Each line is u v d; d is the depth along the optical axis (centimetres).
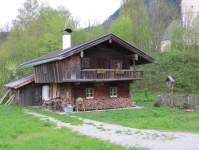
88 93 1895
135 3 3806
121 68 1980
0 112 1600
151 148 683
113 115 1503
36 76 2192
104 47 1912
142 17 3556
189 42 3003
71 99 1778
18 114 1559
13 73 3186
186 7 3378
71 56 1675
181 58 2930
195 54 2858
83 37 3522
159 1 3700
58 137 828
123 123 1189
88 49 1828
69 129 1010
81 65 1789
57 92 2052
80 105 1770
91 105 1794
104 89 1967
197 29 2958
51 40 3212
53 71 1800
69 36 2230
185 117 1244
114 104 1902
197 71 2766
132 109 1802
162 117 1320
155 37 3528
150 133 891
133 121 1246
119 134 905
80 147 695
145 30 3519
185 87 2853
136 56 1888
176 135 834
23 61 3603
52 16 3584
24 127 1030
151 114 1452
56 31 3306
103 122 1248
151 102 2314
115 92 2041
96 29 3697
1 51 3781
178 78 2805
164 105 1802
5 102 2384
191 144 700
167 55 3008
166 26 3569
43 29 3838
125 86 2089
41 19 3875
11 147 688
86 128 1053
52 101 1823
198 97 1612
